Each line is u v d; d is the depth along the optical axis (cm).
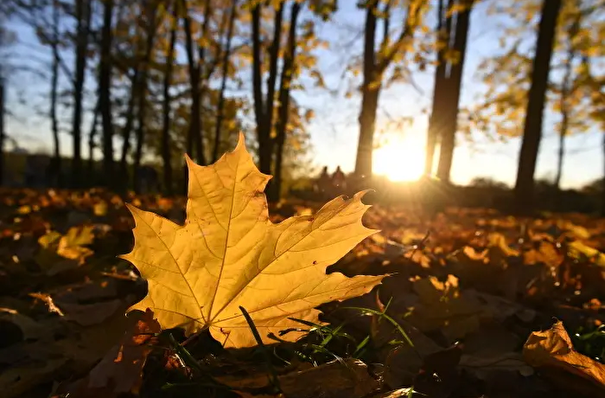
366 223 389
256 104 1032
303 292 104
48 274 208
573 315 172
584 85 1349
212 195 92
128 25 1755
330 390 98
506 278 215
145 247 92
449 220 612
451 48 956
